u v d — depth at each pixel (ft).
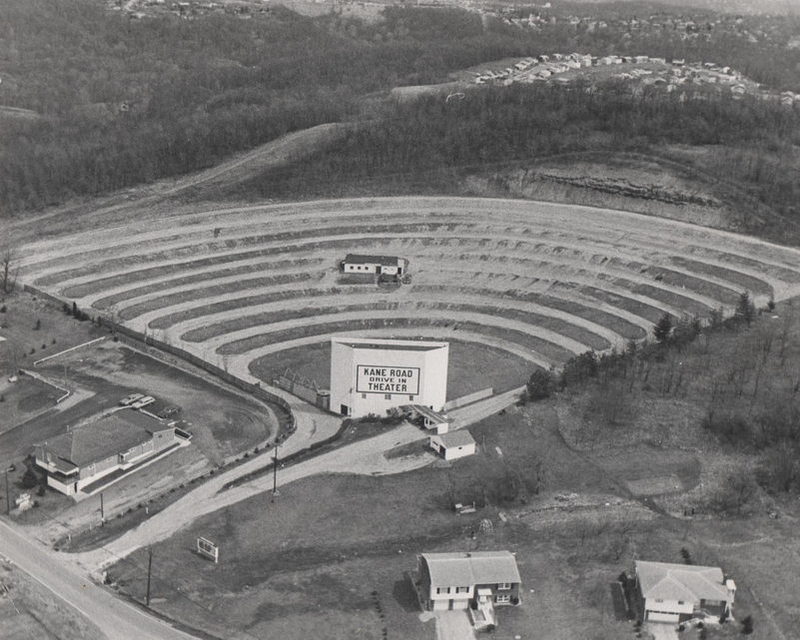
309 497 437.17
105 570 384.88
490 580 359.87
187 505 432.25
